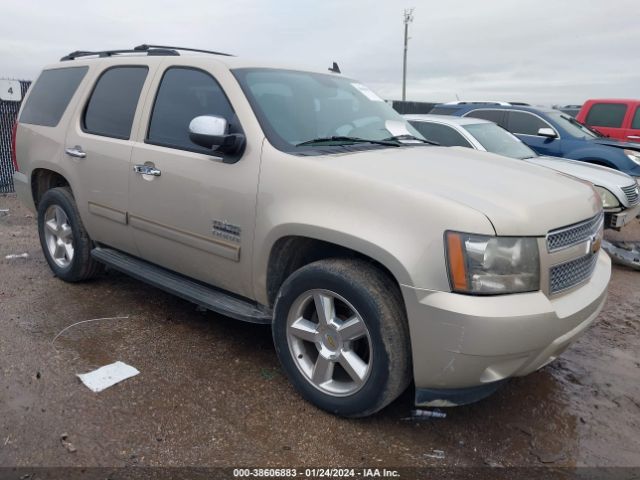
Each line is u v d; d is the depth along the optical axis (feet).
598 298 10.02
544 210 9.21
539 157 24.82
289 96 12.07
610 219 22.75
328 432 9.66
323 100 12.69
